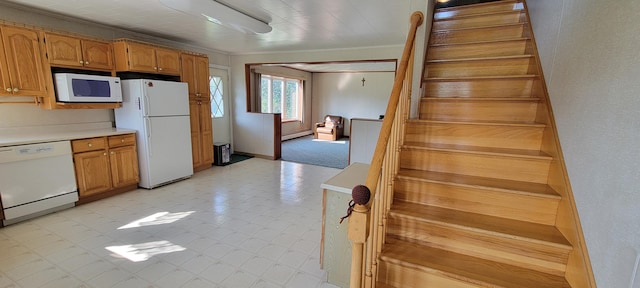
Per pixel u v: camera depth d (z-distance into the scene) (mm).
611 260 1110
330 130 8523
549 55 2010
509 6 3037
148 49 3672
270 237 2553
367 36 4051
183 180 4223
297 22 3336
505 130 2051
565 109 1661
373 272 1549
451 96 2576
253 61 5730
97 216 2896
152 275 1982
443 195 1889
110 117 3852
